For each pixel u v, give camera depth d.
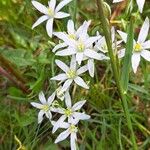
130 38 0.15
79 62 0.17
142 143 0.20
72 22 0.18
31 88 0.20
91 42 0.17
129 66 0.15
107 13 0.17
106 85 0.21
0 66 0.21
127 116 0.16
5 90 0.22
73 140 0.18
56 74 0.21
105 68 0.22
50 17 0.19
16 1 0.23
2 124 0.21
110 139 0.20
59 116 0.20
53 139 0.20
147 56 0.17
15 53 0.21
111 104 0.21
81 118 0.18
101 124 0.20
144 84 0.20
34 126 0.20
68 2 0.19
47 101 0.19
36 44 0.23
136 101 0.21
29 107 0.21
